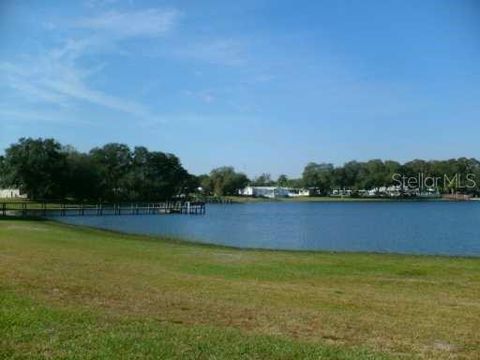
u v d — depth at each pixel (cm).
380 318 1150
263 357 803
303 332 997
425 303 1374
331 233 5544
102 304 1142
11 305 1049
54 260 1895
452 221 7675
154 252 2547
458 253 3494
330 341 939
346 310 1227
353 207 14750
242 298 1318
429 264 2314
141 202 13688
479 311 1279
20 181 12275
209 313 1117
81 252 2295
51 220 6462
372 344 933
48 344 817
